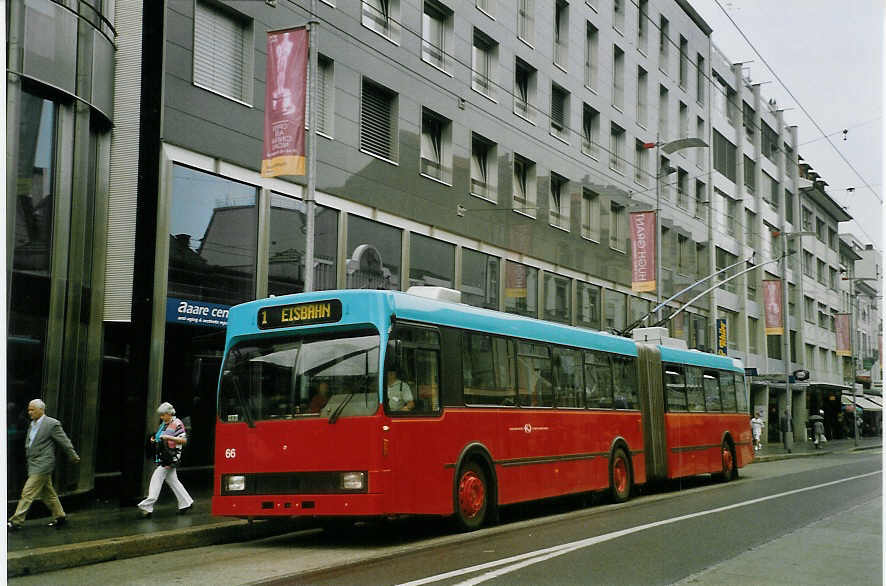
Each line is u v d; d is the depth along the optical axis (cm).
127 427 1638
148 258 1678
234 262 1900
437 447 1209
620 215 3884
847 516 1458
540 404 1498
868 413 8288
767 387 5638
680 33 4666
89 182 1623
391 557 1043
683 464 2095
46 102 1466
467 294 2733
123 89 1716
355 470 1112
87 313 1606
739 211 5459
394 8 2473
